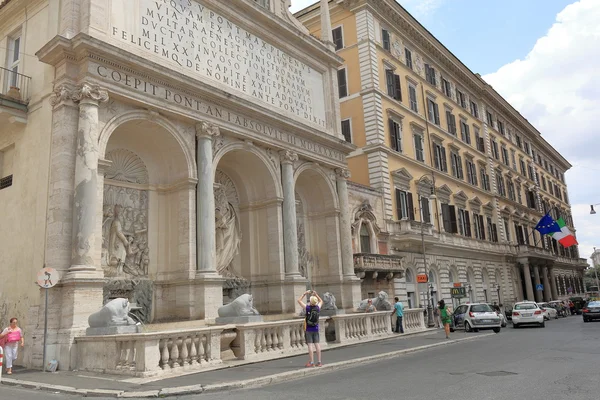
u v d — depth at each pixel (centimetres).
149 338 1230
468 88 5425
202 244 1936
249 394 989
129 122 1823
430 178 4100
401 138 3838
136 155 1994
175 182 1995
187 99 1972
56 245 1532
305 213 2870
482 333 2616
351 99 3712
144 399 977
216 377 1184
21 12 1948
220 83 2173
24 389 1157
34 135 1738
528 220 6309
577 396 854
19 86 1877
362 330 2130
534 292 6119
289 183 2458
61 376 1291
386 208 3453
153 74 1830
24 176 1748
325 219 2839
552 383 988
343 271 2777
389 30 4031
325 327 2064
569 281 7712
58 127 1623
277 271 2369
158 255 1978
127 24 1825
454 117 4884
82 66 1653
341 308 2694
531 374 1112
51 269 1416
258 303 2402
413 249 3634
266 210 2450
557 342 1891
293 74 2677
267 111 2316
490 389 940
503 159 6059
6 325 1661
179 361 1309
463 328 2925
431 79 4584
